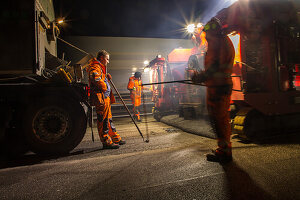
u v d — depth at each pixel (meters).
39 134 3.06
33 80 3.13
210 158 2.54
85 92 3.44
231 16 3.62
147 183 1.93
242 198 1.58
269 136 3.49
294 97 3.68
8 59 2.63
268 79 3.61
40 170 2.46
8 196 1.79
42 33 3.07
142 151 3.16
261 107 3.42
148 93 9.54
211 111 2.55
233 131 3.83
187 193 1.70
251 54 3.54
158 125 6.09
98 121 3.46
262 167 2.20
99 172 2.29
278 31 3.54
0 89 2.90
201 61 4.73
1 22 2.63
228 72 2.52
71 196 1.74
